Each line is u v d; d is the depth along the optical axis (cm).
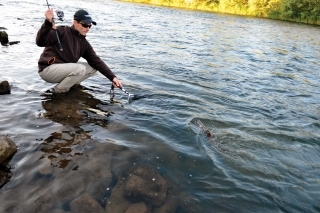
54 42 497
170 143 372
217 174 321
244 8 3750
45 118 406
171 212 263
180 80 671
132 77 650
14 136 351
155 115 454
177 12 3052
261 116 507
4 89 485
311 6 3425
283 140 423
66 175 293
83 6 2377
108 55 834
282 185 316
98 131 385
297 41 1695
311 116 534
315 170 355
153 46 1054
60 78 510
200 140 388
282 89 695
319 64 1049
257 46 1340
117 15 2031
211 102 547
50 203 256
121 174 305
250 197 289
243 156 365
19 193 264
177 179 306
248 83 716
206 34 1575
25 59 698
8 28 1061
